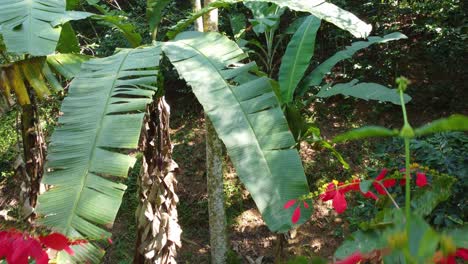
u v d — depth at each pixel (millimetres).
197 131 6766
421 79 6645
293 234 5102
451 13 6285
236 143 2352
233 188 5797
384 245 1248
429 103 6484
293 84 3781
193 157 6367
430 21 6387
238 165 2293
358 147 6039
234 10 6609
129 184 5812
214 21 4277
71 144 2129
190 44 2914
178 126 6922
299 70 3809
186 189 5973
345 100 6777
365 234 1413
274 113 2453
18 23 2705
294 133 3791
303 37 3939
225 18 6617
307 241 5141
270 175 2254
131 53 2770
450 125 958
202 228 5566
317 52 7129
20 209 3408
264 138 2371
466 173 3217
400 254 1295
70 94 2410
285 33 4480
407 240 1065
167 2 3598
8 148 6277
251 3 4449
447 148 3410
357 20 3166
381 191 1857
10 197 6047
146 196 3475
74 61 2996
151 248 3477
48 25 2715
